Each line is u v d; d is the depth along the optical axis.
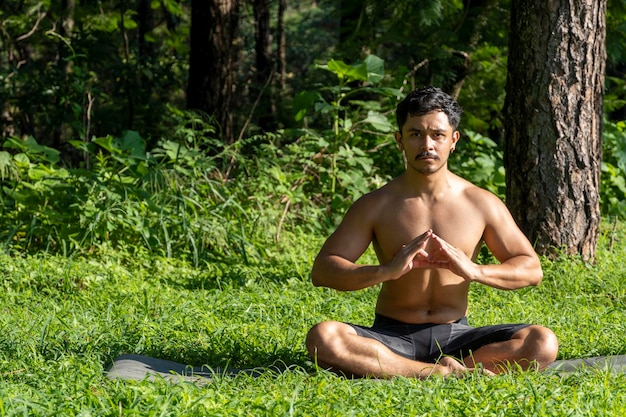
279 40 26.75
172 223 10.20
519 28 9.65
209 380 5.02
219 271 9.30
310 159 12.46
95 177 10.20
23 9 21.28
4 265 8.69
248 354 5.79
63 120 16.36
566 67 9.55
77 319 6.82
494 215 5.40
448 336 5.36
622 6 14.97
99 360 5.36
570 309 7.69
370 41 15.76
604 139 14.56
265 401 4.15
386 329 5.42
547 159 9.60
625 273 9.23
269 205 11.18
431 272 5.34
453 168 13.20
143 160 10.73
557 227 9.60
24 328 6.50
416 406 4.15
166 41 22.59
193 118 12.42
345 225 5.45
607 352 6.02
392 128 12.55
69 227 9.80
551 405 4.11
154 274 9.21
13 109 19.33
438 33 14.72
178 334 6.28
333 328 5.21
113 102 17.59
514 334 5.23
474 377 4.73
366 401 4.20
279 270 9.58
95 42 17.06
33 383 4.75
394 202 5.39
